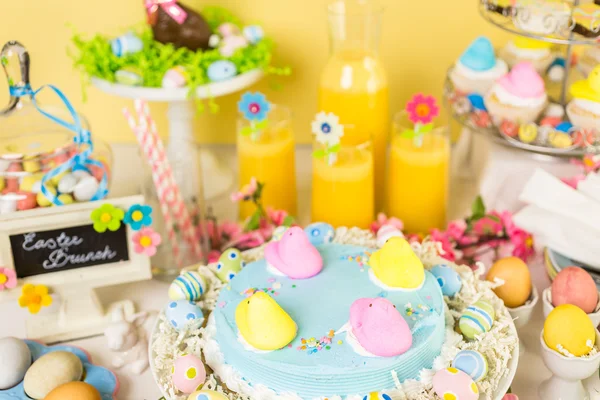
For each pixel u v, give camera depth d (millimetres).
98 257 949
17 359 884
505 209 1124
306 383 787
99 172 970
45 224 917
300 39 1254
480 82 1078
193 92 1062
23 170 934
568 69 1061
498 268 930
